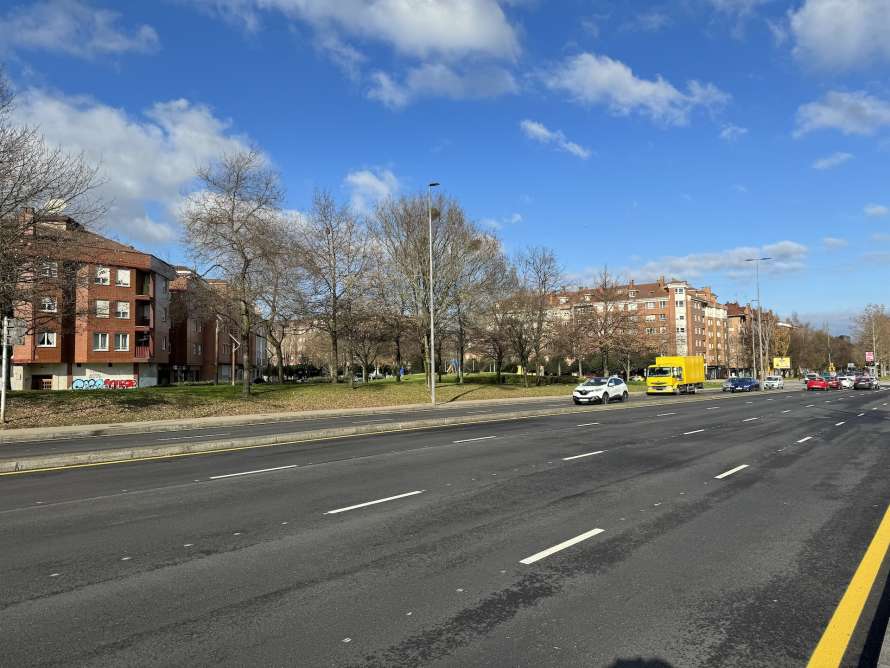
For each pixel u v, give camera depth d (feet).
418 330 148.66
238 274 105.29
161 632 14.24
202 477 35.27
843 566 19.02
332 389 127.13
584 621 14.85
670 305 383.65
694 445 49.34
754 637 14.01
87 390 101.65
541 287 172.86
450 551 20.57
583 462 40.09
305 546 21.15
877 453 44.86
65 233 77.20
